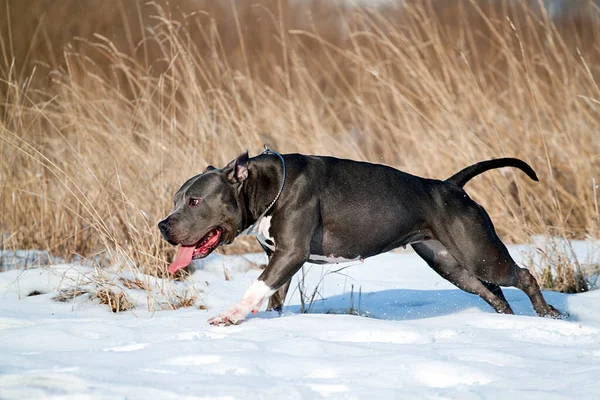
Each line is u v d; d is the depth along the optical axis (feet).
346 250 29.63
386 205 29.53
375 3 67.92
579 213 46.78
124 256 33.40
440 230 30.37
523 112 50.03
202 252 28.12
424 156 49.39
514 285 30.68
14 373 19.54
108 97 50.01
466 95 49.08
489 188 46.68
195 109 45.65
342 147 50.67
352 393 18.76
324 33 77.46
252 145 47.73
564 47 52.39
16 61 70.38
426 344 24.12
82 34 76.64
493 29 52.44
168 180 42.29
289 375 20.35
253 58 71.26
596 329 27.04
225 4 80.43
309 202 28.35
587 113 49.57
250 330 25.55
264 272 27.58
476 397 18.79
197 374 19.99
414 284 37.47
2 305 30.50
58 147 48.26
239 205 28.04
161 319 27.63
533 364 21.80
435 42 53.93
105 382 18.90
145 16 80.12
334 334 24.89
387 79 54.29
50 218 41.27
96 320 27.25
